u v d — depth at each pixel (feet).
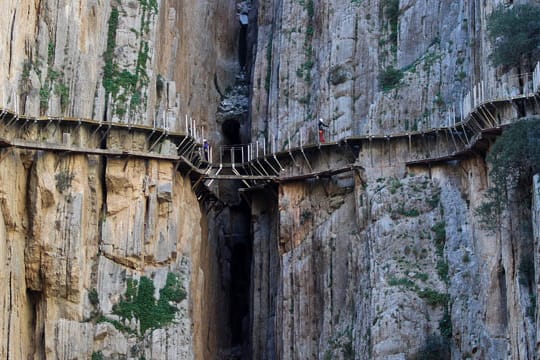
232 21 232.73
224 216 217.77
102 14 187.93
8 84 167.22
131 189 177.06
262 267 203.72
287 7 214.07
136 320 171.94
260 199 206.39
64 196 170.50
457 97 181.47
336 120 196.95
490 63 163.12
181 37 207.51
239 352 211.20
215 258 209.67
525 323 137.49
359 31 200.95
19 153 168.04
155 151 181.68
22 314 165.37
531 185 144.66
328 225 189.67
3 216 163.22
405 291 169.58
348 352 178.09
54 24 178.50
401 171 181.88
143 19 191.01
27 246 167.43
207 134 216.33
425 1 195.42
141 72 187.42
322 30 206.59
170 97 193.57
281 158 196.85
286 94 207.51
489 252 155.74
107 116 182.09
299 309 189.88
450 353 163.22
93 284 171.94
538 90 150.82
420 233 174.50
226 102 223.71
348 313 182.19
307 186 193.57
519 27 156.76
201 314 189.37
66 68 177.99
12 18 170.40
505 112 157.17
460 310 162.20
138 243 175.52
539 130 143.64
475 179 165.58
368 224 180.65
